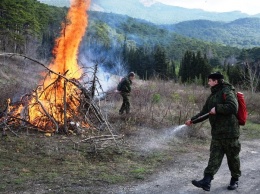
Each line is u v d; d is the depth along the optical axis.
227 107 4.58
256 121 13.55
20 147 6.40
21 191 4.58
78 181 5.10
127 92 10.86
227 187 5.21
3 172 5.19
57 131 7.65
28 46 33.31
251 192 5.11
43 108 7.76
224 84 4.85
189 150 7.77
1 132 7.34
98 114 8.66
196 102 15.95
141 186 5.15
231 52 132.88
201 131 9.47
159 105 13.11
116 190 4.90
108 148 6.99
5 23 41.03
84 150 6.68
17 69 20.28
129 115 10.45
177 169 6.20
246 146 8.81
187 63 62.50
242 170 6.40
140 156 6.83
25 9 48.62
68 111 8.30
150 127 9.65
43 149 6.45
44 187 4.77
